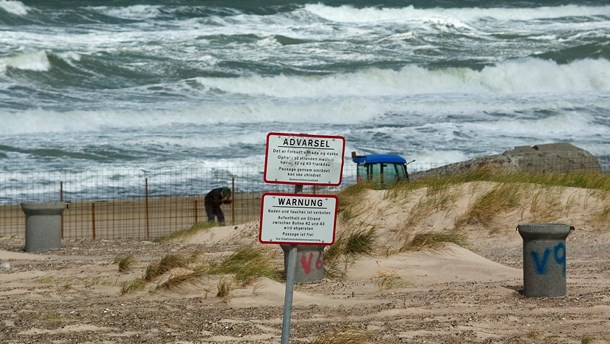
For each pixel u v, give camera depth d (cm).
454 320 2094
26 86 8862
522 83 10056
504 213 3597
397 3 14488
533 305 2242
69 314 2195
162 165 6488
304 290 2539
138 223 4916
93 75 9362
